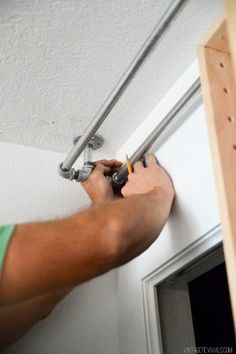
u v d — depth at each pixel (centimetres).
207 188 80
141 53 73
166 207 82
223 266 85
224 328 82
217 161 53
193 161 86
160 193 84
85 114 107
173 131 94
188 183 86
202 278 91
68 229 58
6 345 92
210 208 78
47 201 115
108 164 104
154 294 97
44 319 103
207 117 56
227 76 60
